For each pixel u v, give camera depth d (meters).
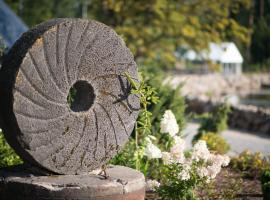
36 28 6.10
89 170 6.51
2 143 8.10
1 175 6.20
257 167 9.45
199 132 11.98
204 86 37.69
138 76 6.81
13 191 6.02
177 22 24.67
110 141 6.62
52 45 6.01
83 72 6.29
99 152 6.55
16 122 5.86
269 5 55.53
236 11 26.33
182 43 25.36
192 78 38.16
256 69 58.12
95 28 6.34
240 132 17.50
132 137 8.94
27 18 40.91
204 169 6.86
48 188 5.88
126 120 6.75
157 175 7.97
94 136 6.47
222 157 7.05
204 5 24.73
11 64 5.90
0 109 6.00
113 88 6.59
